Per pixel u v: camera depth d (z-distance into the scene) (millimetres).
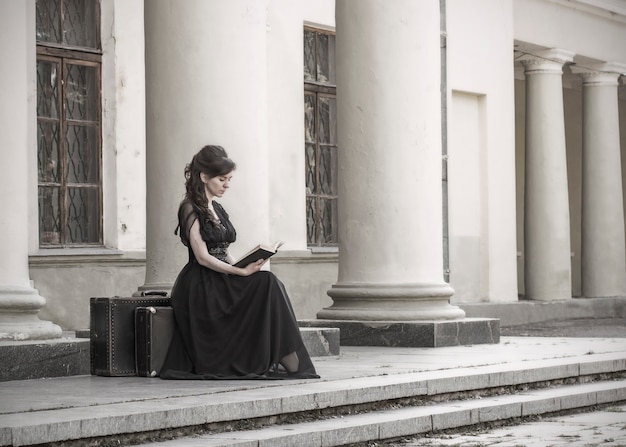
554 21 26031
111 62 16875
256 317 9492
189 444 6934
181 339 9617
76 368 9867
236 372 9422
